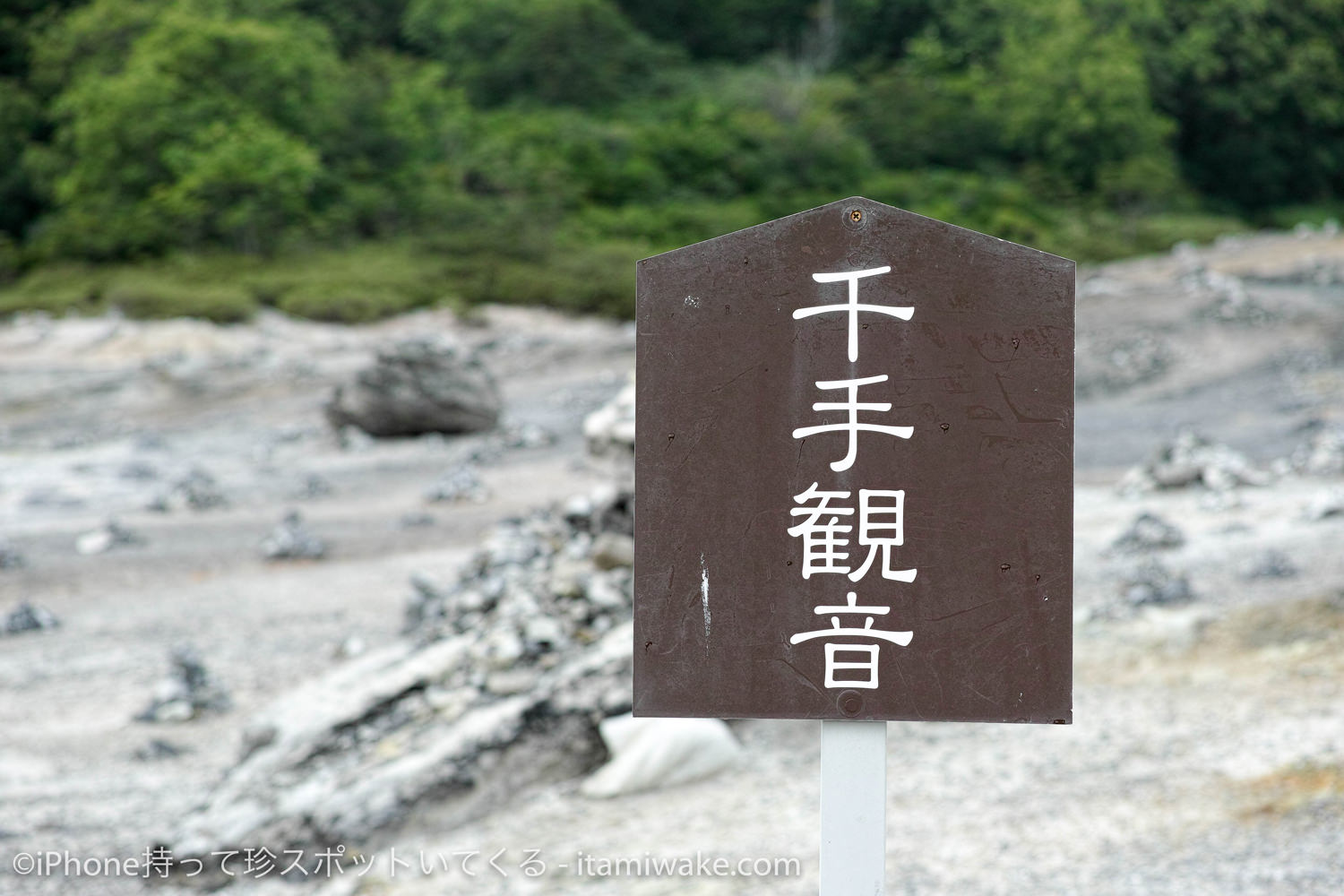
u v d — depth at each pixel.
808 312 3.06
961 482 3.04
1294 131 64.06
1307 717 6.38
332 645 9.68
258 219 38.03
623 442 9.18
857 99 58.31
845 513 3.05
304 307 32.19
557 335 31.14
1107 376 21.53
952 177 53.62
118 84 39.56
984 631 3.04
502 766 6.23
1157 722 6.62
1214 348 22.81
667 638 3.09
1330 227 37.59
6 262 37.00
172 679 8.46
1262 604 8.17
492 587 7.75
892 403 3.04
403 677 6.72
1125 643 7.85
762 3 67.00
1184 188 59.91
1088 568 9.85
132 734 7.93
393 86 50.09
